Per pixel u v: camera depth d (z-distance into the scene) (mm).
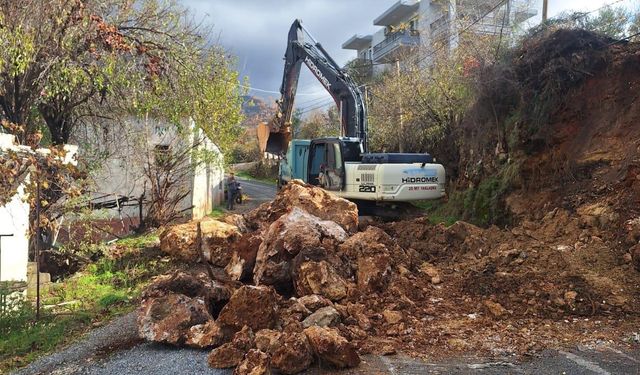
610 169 9539
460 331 6043
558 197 10328
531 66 11805
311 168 15445
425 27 28391
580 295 6625
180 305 6160
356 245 7758
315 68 17000
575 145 10688
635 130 9484
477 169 14180
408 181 12977
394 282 7242
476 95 13641
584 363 4996
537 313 6465
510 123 12484
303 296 6902
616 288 6727
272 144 19344
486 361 5180
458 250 9125
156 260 10531
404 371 4977
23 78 10516
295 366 4973
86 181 10141
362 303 6758
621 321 6121
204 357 5520
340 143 13984
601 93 10523
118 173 15031
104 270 10375
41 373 5449
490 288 7117
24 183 8211
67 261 10594
